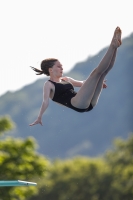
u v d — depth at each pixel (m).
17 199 45.88
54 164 128.62
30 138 46.12
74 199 117.88
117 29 17.95
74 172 121.75
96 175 118.12
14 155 44.97
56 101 19.83
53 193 117.62
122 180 110.69
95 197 115.38
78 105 19.12
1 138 47.25
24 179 45.91
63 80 20.53
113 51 18.11
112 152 118.69
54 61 20.31
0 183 18.83
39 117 19.11
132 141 114.75
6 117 46.97
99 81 19.00
